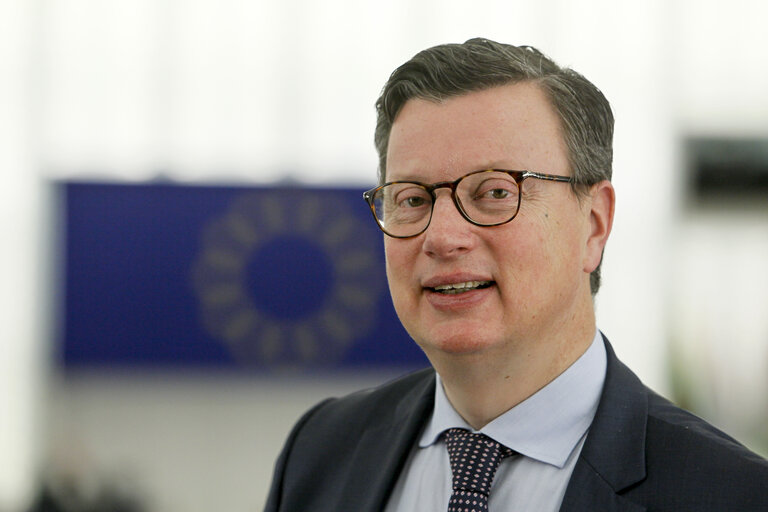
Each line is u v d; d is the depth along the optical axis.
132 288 9.23
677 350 9.12
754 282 9.20
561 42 9.22
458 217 2.14
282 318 9.30
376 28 9.34
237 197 9.34
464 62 2.19
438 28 9.21
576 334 2.30
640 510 2.02
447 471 2.35
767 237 9.29
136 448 9.16
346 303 9.32
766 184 9.23
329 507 2.51
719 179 9.28
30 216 9.22
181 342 9.25
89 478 9.07
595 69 9.30
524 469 2.23
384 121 2.42
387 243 2.29
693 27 9.35
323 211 9.35
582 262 2.29
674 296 9.20
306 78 9.39
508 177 2.14
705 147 9.30
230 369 9.27
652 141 9.32
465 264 2.13
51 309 9.19
